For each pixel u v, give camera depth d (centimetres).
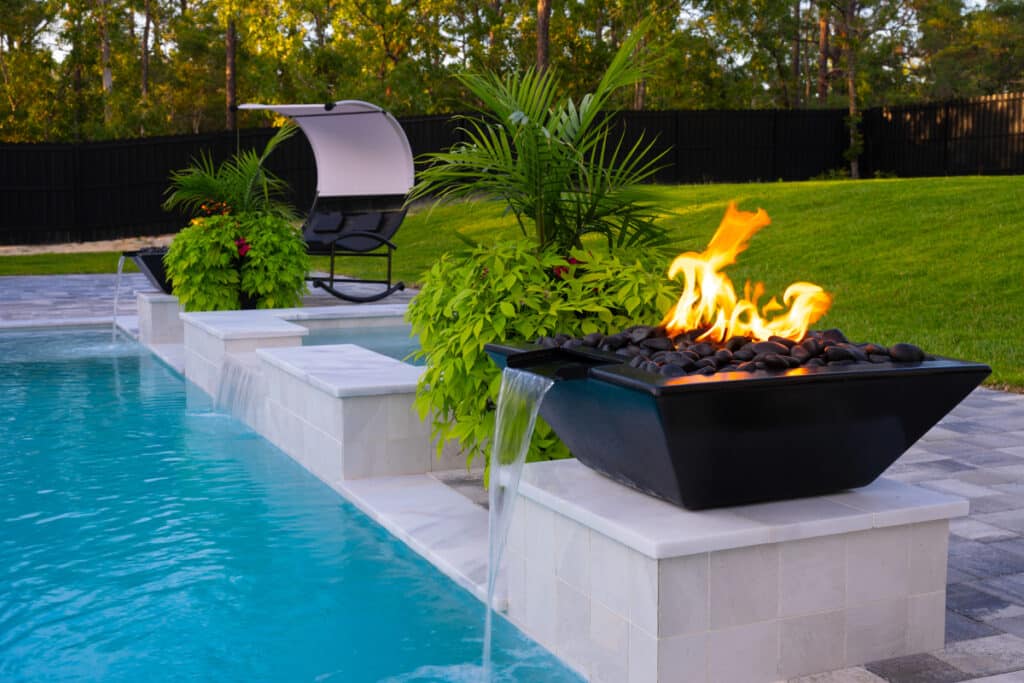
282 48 3266
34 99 3638
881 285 1027
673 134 2575
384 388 495
